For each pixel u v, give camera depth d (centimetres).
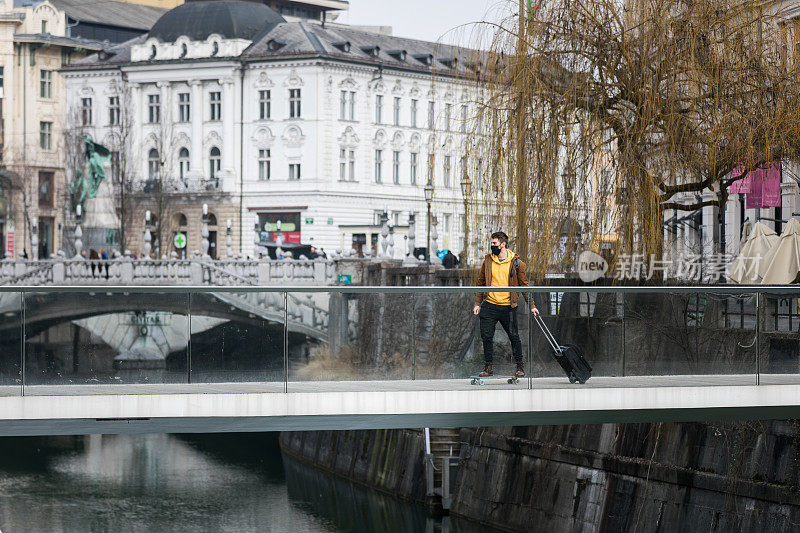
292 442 5481
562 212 2933
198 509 4272
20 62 12381
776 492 2736
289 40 10931
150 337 1897
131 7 13900
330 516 4088
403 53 11288
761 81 2836
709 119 2833
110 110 11644
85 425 1895
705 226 3609
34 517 4156
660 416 2070
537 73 2975
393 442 4459
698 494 2948
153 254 9869
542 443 3541
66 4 13288
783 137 2772
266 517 4103
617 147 2889
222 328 1916
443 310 1988
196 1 11394
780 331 2109
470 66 3130
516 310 2008
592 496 3284
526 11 3036
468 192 3088
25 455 5541
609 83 2934
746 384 2092
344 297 1956
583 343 2041
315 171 10731
